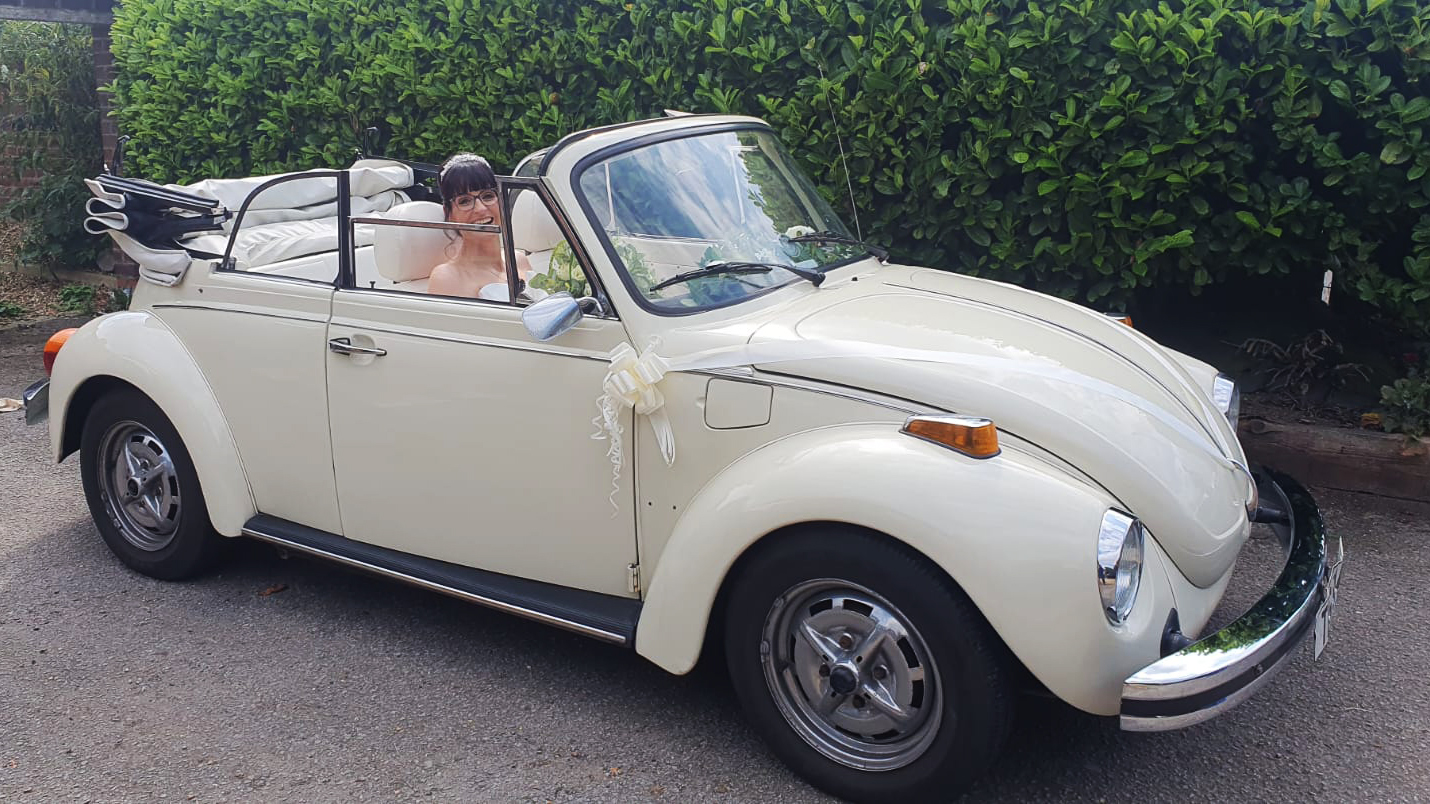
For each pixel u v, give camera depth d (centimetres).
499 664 409
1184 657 286
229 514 442
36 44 1120
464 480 386
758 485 320
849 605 318
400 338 391
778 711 334
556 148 369
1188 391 378
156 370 446
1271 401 611
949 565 292
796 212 430
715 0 626
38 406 501
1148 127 564
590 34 672
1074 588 286
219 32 815
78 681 399
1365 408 595
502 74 696
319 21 768
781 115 628
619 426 349
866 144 615
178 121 841
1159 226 582
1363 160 541
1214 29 545
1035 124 578
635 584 363
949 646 300
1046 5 571
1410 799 329
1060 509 292
